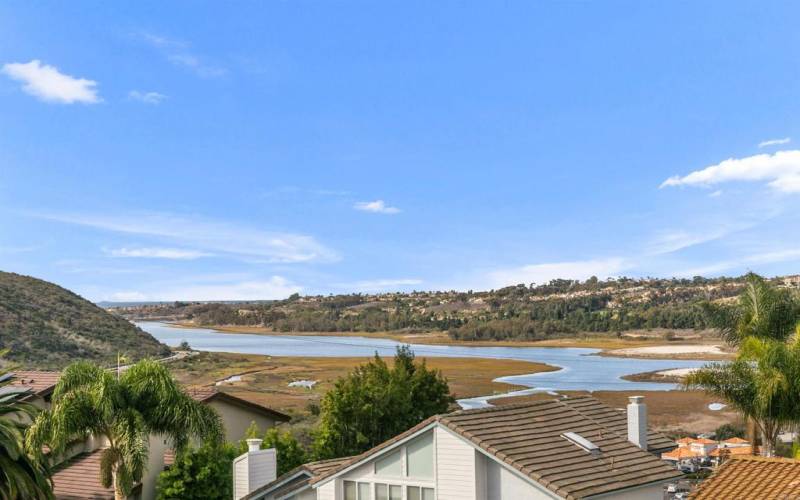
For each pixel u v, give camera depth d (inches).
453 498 928.3
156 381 1414.9
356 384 1820.9
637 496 929.5
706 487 927.7
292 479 1154.7
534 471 873.5
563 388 4677.7
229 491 1487.5
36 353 5029.5
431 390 2011.6
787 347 1389.0
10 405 1312.7
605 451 968.9
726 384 1384.1
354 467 1017.5
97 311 6633.9
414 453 975.6
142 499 1489.9
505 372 5954.7
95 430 1379.2
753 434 1421.0
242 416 1841.8
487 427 951.0
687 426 3034.0
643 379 5295.3
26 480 1229.7
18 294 5969.5
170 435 1440.7
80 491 1475.1
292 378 5054.1
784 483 895.1
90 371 1403.8
